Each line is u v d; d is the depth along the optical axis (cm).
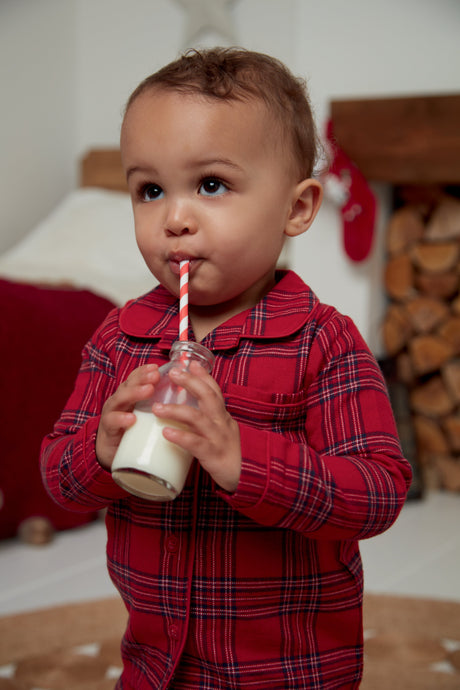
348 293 304
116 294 284
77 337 233
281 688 83
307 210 95
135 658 90
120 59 417
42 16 404
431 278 306
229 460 75
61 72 420
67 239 338
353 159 294
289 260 333
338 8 303
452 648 158
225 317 93
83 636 158
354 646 89
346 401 87
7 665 145
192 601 84
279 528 84
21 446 214
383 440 85
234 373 87
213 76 86
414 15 293
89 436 85
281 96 90
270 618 83
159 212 86
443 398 305
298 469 77
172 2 397
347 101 293
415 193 312
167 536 85
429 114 283
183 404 76
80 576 191
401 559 216
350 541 89
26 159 400
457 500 290
